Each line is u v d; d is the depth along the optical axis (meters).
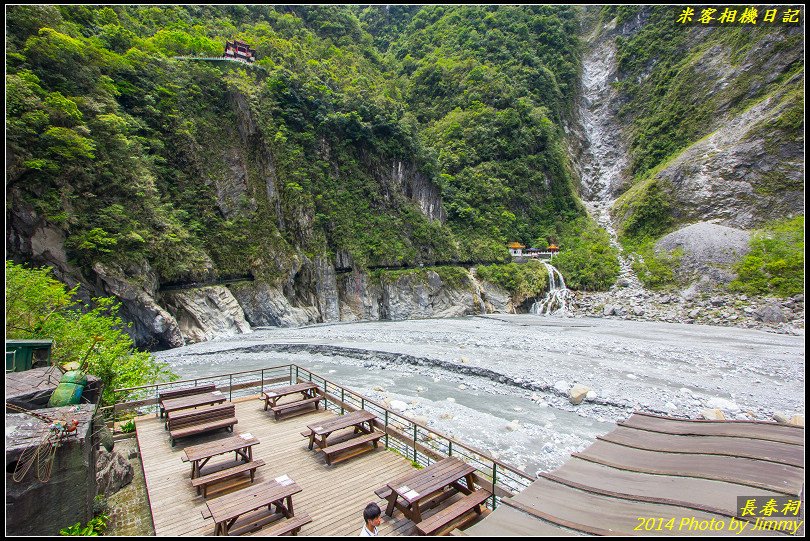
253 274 41.09
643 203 60.78
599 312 49.03
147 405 12.23
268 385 17.58
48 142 27.16
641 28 93.56
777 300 39.62
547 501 4.80
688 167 58.47
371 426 10.21
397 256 52.19
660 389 18.16
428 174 60.69
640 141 77.94
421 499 6.61
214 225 40.47
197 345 30.30
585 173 84.38
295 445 9.92
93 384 9.13
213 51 52.38
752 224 49.56
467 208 62.41
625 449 5.97
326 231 48.69
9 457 5.28
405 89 83.38
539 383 18.77
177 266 34.09
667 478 4.99
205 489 7.55
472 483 7.51
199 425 10.27
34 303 14.02
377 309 48.81
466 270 56.59
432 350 25.88
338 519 6.91
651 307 46.69
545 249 63.94
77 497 5.99
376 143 56.28
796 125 50.56
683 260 50.06
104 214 29.62
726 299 42.84
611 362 23.03
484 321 43.66
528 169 70.25
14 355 10.12
